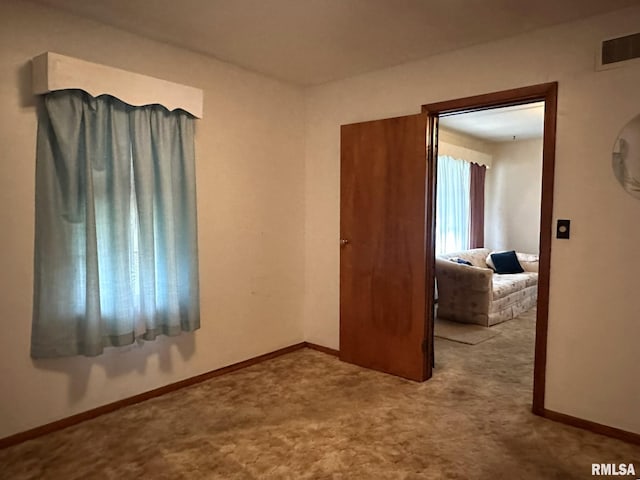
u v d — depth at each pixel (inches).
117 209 101.7
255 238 142.8
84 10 97.2
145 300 108.8
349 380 130.9
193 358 127.7
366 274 139.6
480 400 117.1
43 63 89.7
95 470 85.0
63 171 95.4
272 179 147.1
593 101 99.0
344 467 86.0
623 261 96.6
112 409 110.1
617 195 96.7
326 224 153.7
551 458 89.6
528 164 278.5
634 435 95.8
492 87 114.1
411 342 130.8
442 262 206.8
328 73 140.5
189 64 121.6
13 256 93.0
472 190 275.7
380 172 134.6
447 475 83.6
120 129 102.7
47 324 95.8
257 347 145.9
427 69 126.0
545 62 105.3
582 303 102.0
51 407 99.9
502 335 181.8
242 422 104.4
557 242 104.7
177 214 116.8
